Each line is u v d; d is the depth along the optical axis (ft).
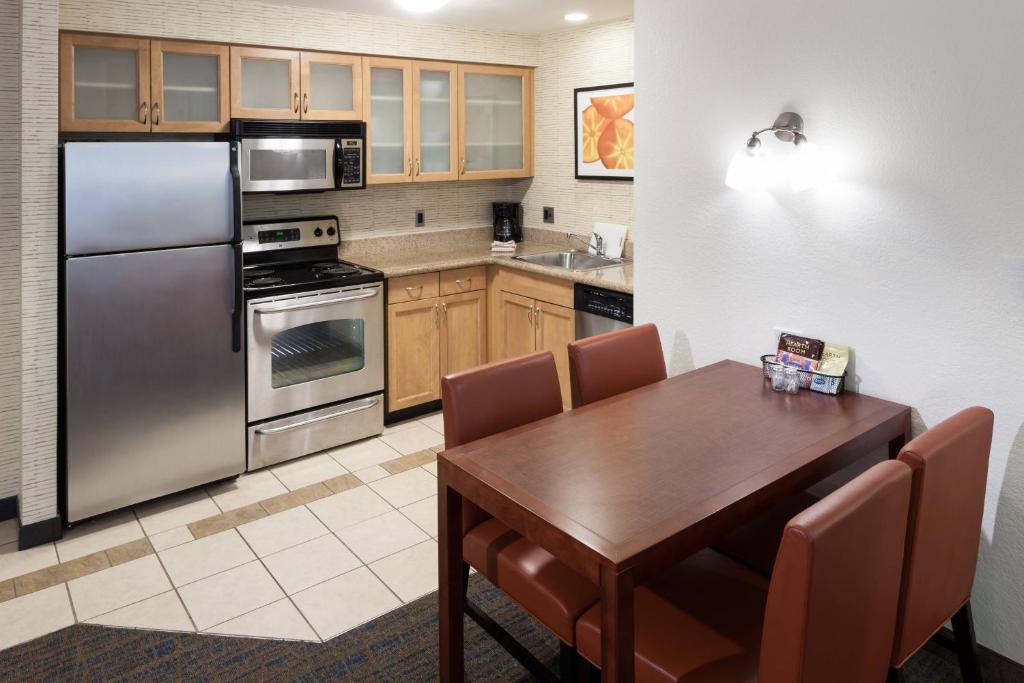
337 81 12.66
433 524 10.02
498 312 14.29
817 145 7.45
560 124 14.99
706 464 5.92
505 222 15.94
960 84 6.43
